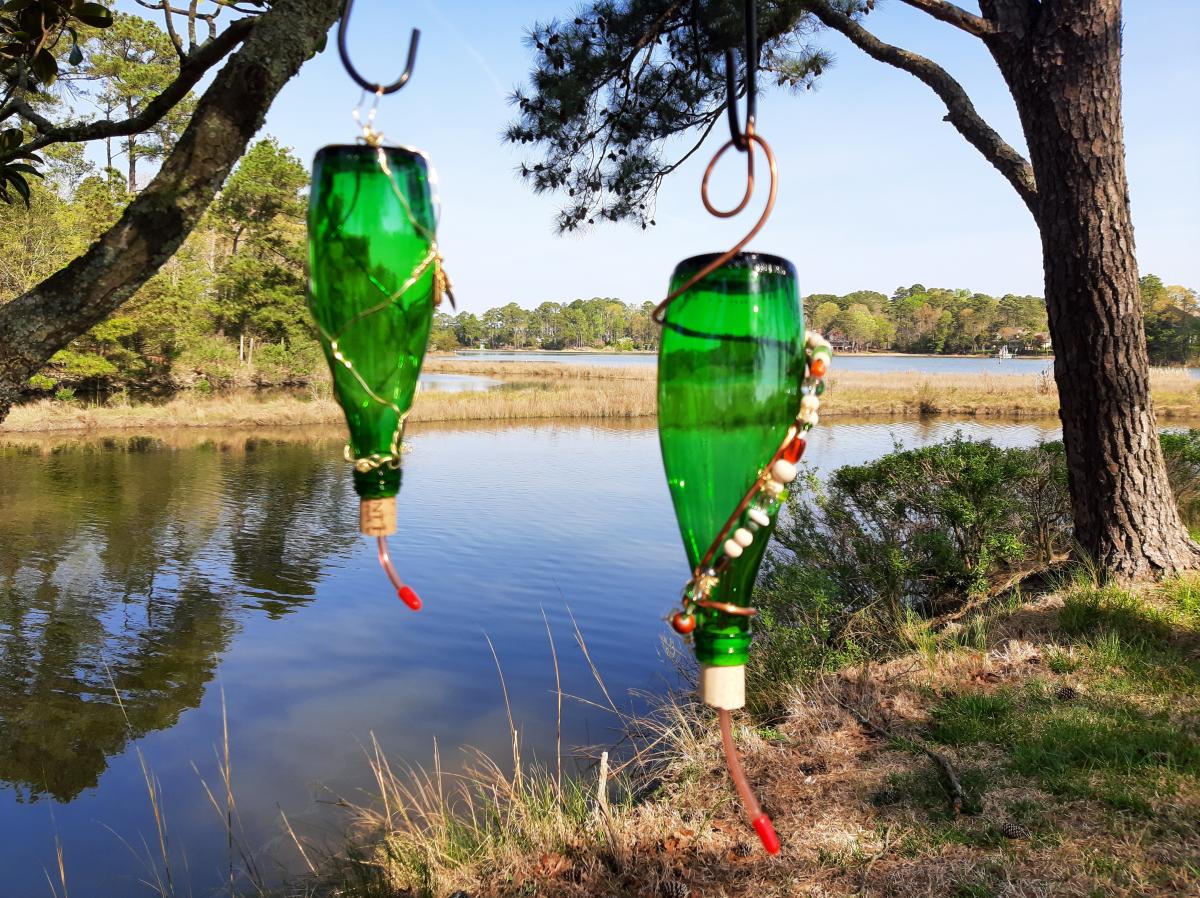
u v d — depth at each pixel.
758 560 0.84
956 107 5.69
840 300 145.75
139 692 7.06
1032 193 5.42
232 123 1.38
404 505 15.02
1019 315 129.75
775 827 3.39
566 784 4.89
